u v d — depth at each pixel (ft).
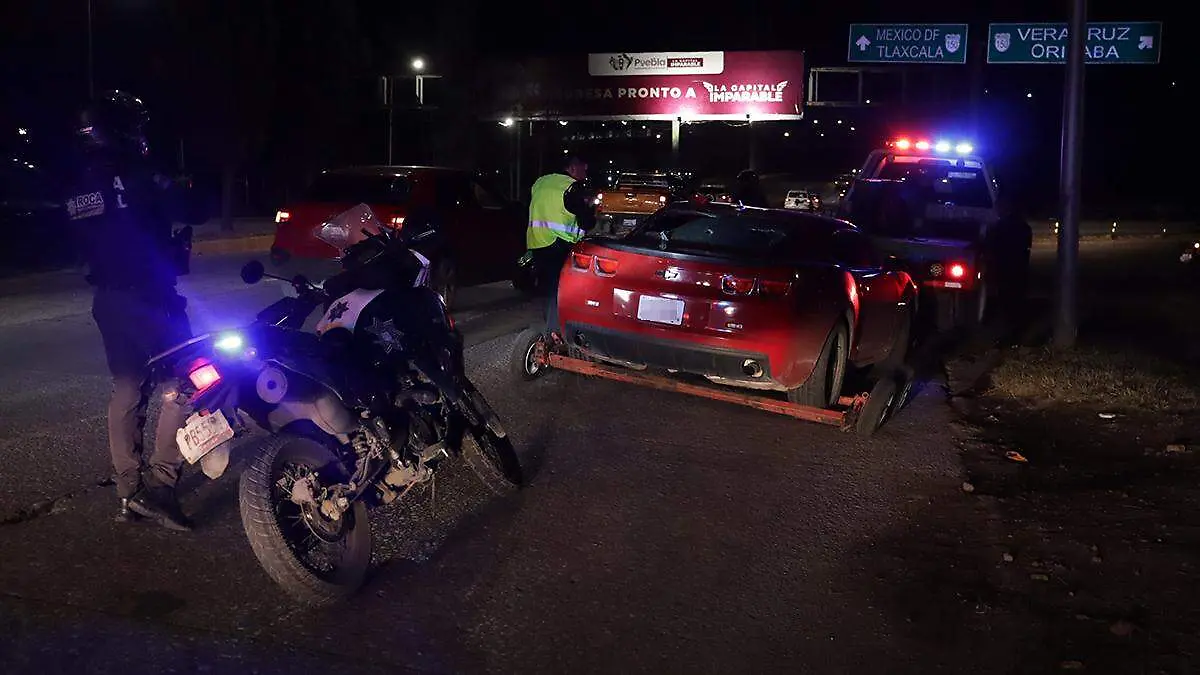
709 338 25.27
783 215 28.96
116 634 14.67
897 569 17.90
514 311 44.91
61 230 62.34
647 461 23.54
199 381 15.03
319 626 15.24
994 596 16.87
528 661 14.44
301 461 15.88
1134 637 15.40
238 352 15.29
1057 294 36.09
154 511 18.16
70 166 18.34
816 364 25.95
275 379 15.47
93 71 80.64
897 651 15.03
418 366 17.48
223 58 85.25
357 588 16.08
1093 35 108.27
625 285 26.37
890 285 30.66
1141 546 18.79
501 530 19.13
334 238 17.74
